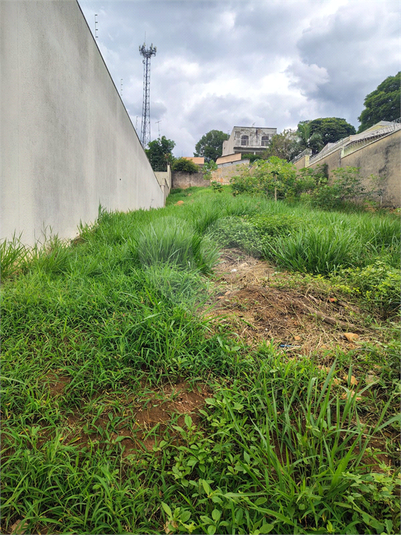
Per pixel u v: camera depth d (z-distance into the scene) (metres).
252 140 38.78
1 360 1.37
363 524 0.85
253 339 1.73
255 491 0.92
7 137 2.47
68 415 1.21
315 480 0.90
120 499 0.87
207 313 1.96
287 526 0.83
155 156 29.89
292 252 2.88
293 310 2.07
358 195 9.14
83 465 1.00
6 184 2.47
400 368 1.45
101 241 3.34
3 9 2.36
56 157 3.38
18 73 2.59
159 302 1.77
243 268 2.94
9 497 0.90
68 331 1.62
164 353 1.50
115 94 6.25
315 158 14.61
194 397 1.32
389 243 3.35
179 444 1.09
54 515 0.89
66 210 3.67
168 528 0.83
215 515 0.81
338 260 2.79
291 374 1.40
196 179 31.41
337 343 1.72
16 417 1.15
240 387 1.33
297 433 1.04
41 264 2.41
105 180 5.49
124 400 1.28
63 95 3.53
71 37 3.76
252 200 6.71
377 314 2.06
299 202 9.02
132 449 1.07
